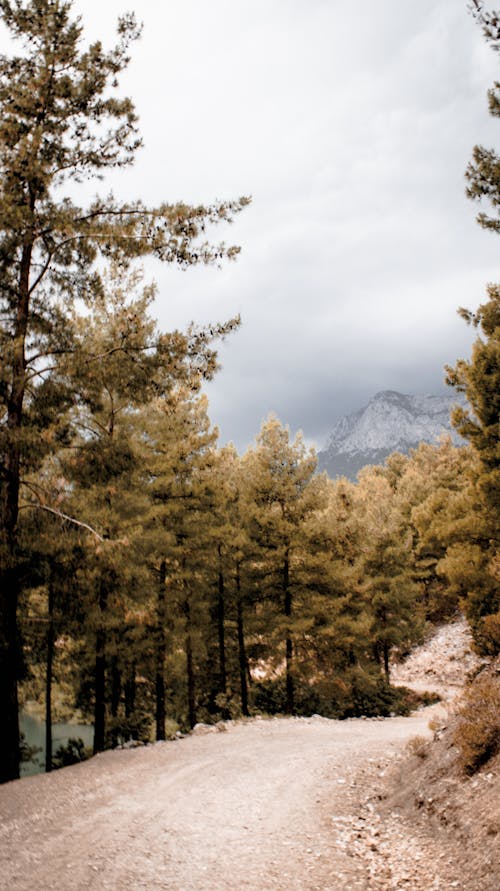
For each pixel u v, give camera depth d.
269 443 23.14
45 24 11.70
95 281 12.91
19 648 14.27
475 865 5.57
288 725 17.05
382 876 5.87
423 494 48.16
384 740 13.80
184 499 20.39
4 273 11.73
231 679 27.27
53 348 12.30
